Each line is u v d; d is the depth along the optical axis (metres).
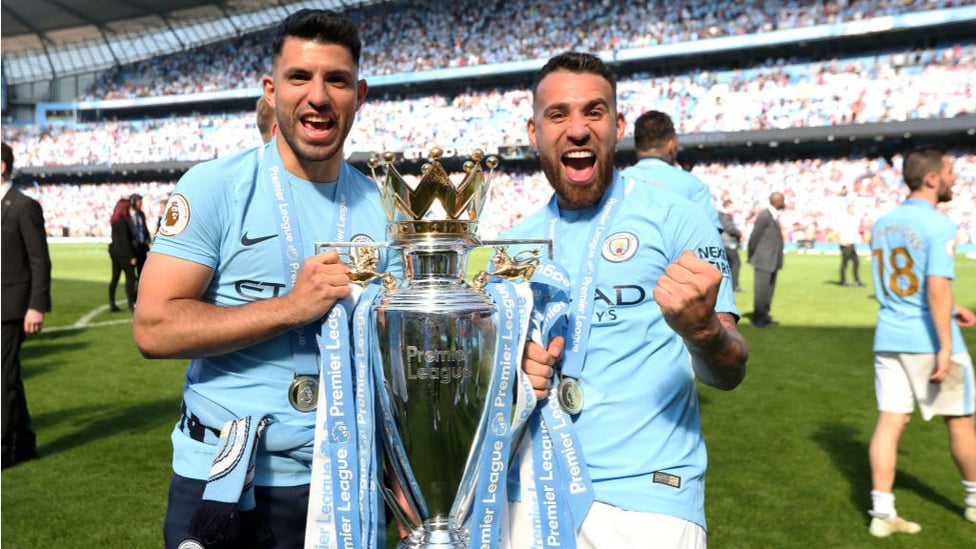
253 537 1.76
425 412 1.60
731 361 1.72
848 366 7.66
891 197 25.48
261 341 1.66
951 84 25.66
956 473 4.57
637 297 1.95
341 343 1.65
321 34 1.70
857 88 27.02
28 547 3.47
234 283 1.79
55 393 6.61
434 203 1.57
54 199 40.03
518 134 31.77
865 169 26.66
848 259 15.41
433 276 1.65
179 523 1.76
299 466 1.80
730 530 3.71
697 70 30.84
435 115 33.97
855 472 4.56
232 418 1.75
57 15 39.91
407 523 1.73
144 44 43.56
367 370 1.66
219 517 1.61
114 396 6.50
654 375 1.94
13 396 4.63
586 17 33.19
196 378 1.82
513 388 1.72
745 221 26.84
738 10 30.30
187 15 40.34
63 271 19.64
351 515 1.62
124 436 5.31
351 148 34.78
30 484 4.32
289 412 1.77
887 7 27.20
